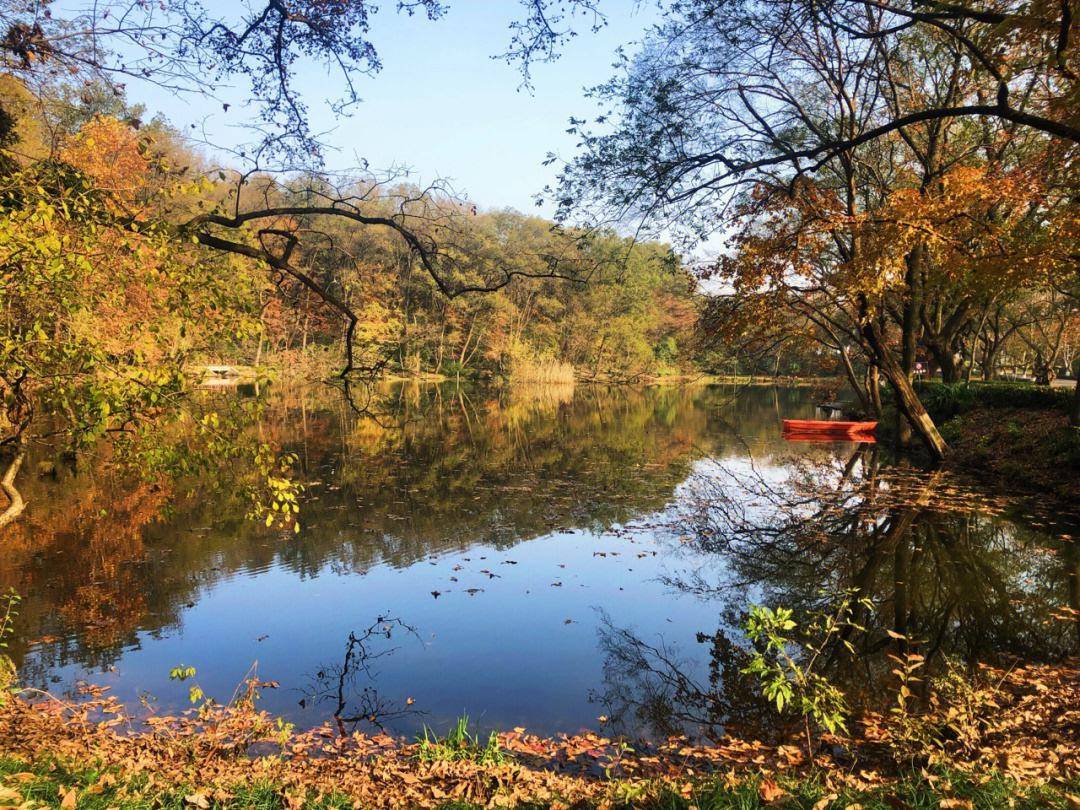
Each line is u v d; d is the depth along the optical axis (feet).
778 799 10.49
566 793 12.37
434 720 17.19
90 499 42.09
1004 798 9.66
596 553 32.91
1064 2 20.65
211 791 11.43
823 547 33.60
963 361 99.19
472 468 57.57
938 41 44.55
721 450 69.26
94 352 13.26
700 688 18.94
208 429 15.15
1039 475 44.62
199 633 22.95
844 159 48.26
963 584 27.40
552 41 19.38
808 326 60.64
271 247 24.11
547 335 193.57
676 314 203.82
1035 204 40.42
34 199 13.25
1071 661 19.34
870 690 18.25
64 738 14.33
